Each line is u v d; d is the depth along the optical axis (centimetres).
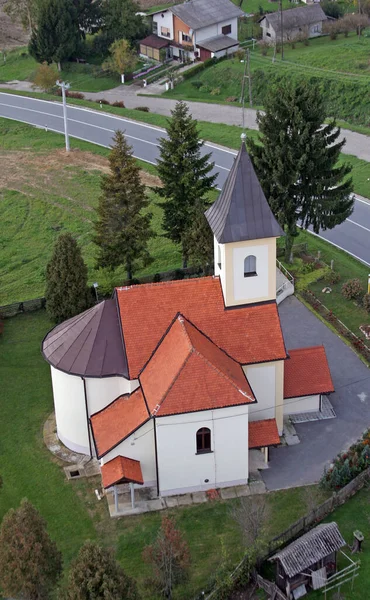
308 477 5222
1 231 8919
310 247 8144
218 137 10681
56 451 5572
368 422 5684
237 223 5000
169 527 4253
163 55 14062
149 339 5197
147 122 11362
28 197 9588
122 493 5141
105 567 3797
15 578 3856
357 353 6425
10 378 6353
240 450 5031
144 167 10006
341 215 7344
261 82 12681
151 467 5072
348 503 4956
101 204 7138
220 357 5097
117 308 5259
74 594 3750
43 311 7238
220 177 9550
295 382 5631
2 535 3922
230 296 5250
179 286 5275
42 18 13550
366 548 4666
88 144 10888
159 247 8312
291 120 6912
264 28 14488
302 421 5706
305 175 7088
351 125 11012
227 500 5047
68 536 4881
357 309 7056
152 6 16625
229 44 13900
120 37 14225
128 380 5144
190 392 4809
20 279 7962
